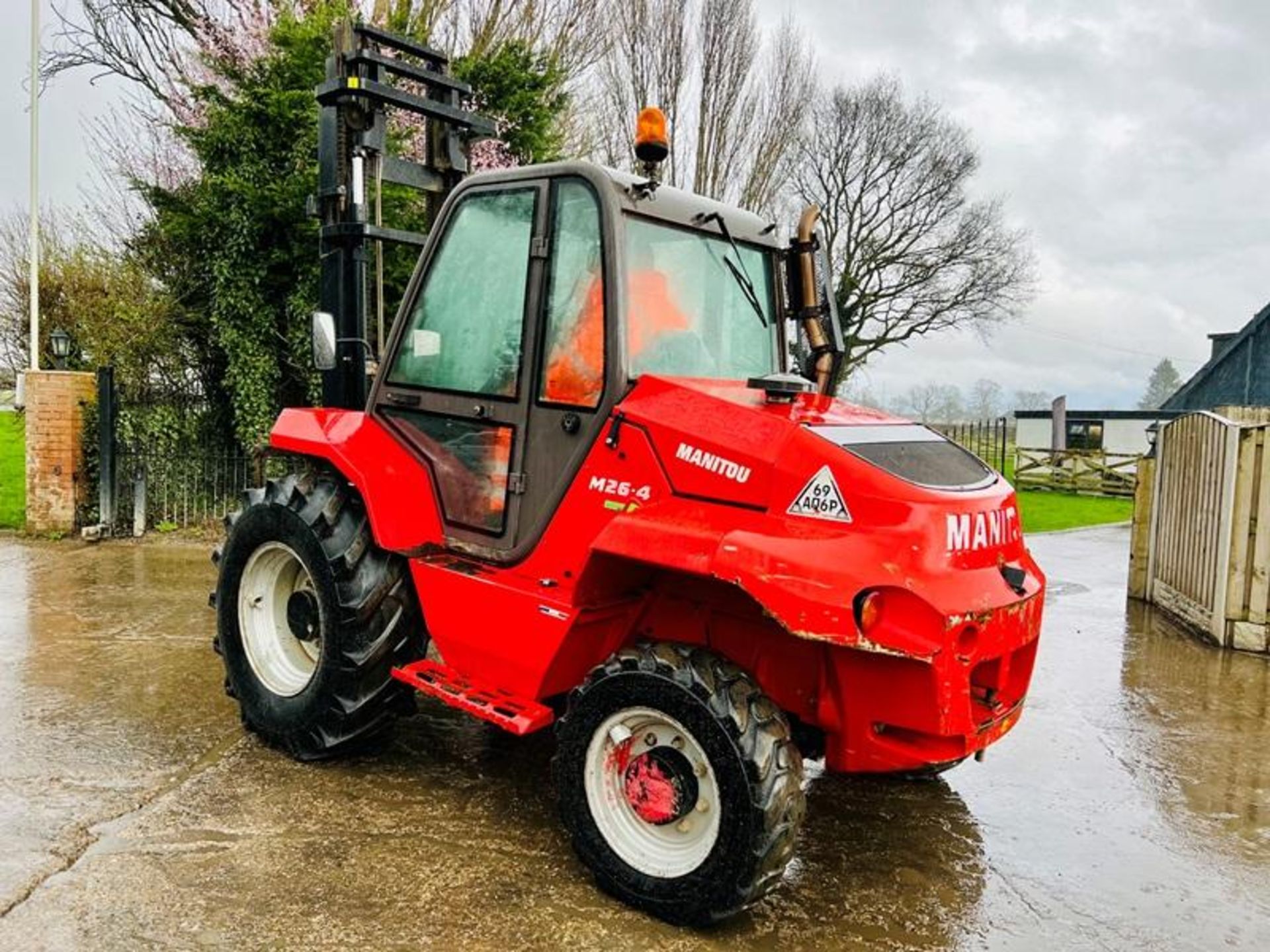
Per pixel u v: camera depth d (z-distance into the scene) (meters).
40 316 10.76
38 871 2.80
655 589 3.04
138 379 9.30
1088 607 7.51
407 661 3.56
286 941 2.52
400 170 4.41
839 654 2.63
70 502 8.55
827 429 2.77
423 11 11.21
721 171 16.89
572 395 3.02
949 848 3.35
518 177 3.19
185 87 10.64
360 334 4.20
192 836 3.07
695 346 3.29
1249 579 6.17
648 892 2.69
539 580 3.02
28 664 4.86
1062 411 22.36
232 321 8.71
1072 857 3.32
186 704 4.32
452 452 3.38
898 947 2.69
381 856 3.00
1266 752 4.37
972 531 2.70
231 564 3.95
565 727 2.89
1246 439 6.09
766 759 2.52
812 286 3.83
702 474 2.73
